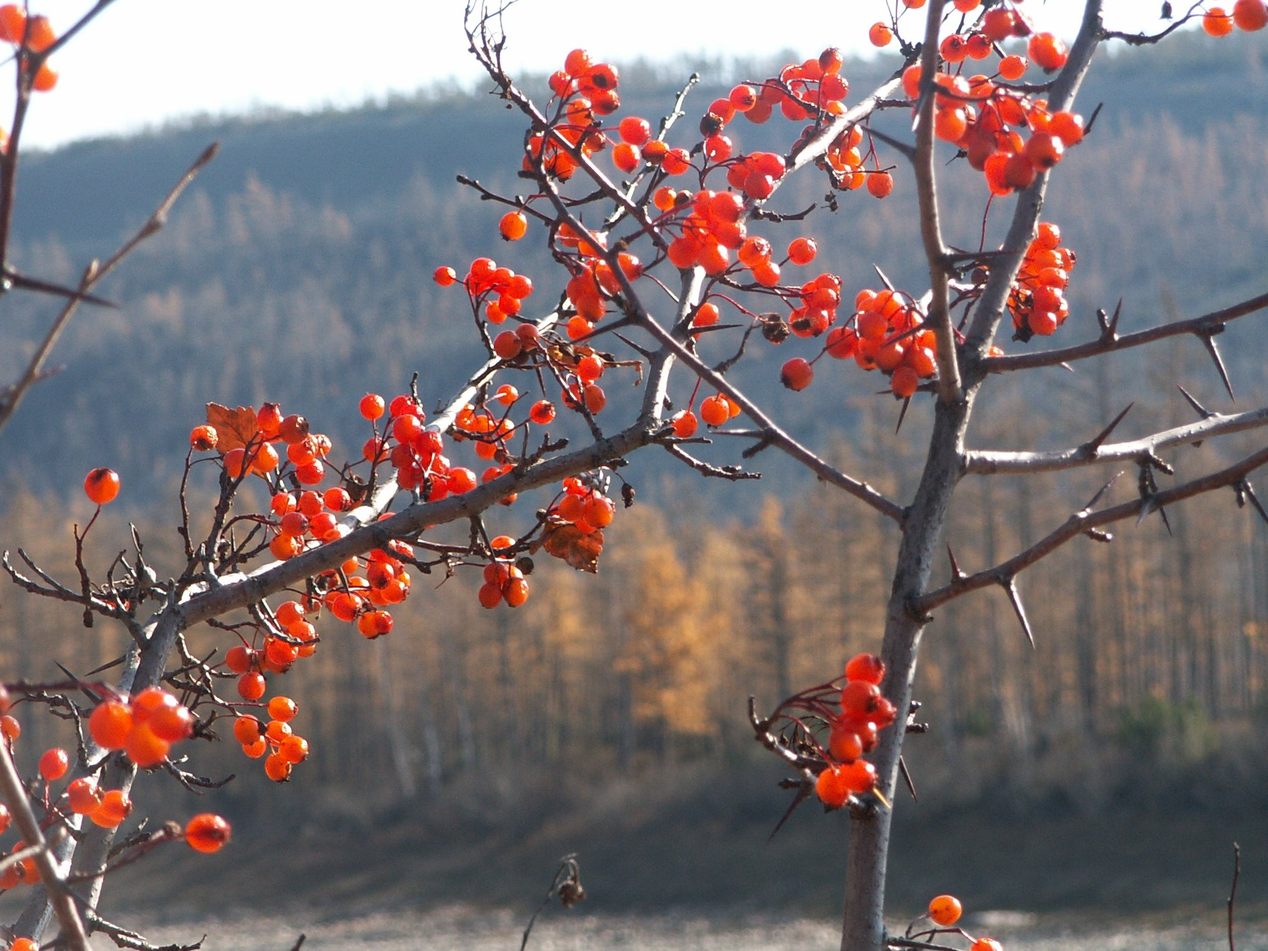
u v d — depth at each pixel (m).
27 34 1.60
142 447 152.50
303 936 1.73
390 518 2.62
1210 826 38.81
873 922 1.95
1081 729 49.50
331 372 161.00
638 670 56.09
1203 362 58.88
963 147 2.42
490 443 3.12
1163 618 56.94
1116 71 195.00
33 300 188.12
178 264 198.00
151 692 1.77
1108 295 122.44
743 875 42.06
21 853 1.61
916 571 2.10
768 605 55.41
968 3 2.69
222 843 1.87
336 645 63.38
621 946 35.66
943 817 43.53
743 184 3.03
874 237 123.75
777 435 2.18
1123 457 2.22
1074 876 37.78
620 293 2.48
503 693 64.69
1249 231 129.25
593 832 48.47
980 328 2.32
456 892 45.69
